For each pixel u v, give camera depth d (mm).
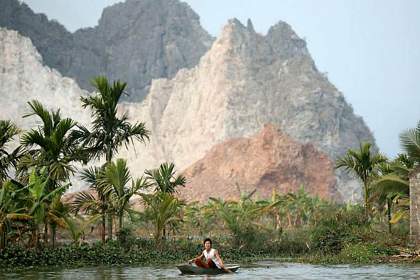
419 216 42031
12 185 33625
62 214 35562
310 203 116000
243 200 108500
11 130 38594
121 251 39062
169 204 42375
